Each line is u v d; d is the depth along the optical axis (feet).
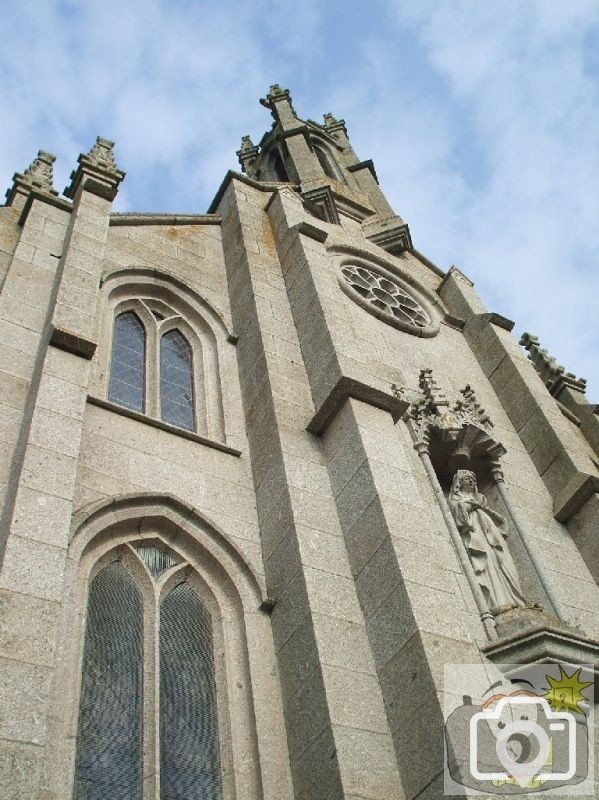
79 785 27.78
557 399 73.46
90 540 34.91
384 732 30.27
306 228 60.23
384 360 56.44
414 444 46.80
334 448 41.68
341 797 27.76
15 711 24.14
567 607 42.91
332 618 33.78
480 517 44.19
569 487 50.21
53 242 49.11
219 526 39.01
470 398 52.49
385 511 36.35
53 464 32.50
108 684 31.37
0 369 38.19
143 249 57.82
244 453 44.39
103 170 56.34
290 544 37.01
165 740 30.99
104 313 50.42
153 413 46.26
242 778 30.78
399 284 71.20
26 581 27.73
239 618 36.22
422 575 33.96
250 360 50.21
